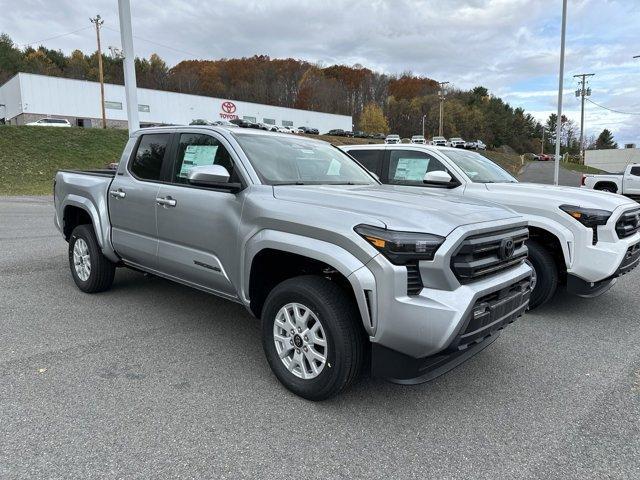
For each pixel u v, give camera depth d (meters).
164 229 4.17
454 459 2.62
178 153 4.26
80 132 30.94
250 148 3.84
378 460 2.58
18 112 51.12
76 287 5.56
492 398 3.31
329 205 3.14
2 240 8.37
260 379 3.45
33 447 2.57
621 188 20.59
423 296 2.73
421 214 2.92
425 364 2.81
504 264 3.20
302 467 2.50
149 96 57.00
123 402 3.07
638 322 4.96
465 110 126.81
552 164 70.62
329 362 2.99
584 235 4.90
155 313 4.77
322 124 75.38
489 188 5.80
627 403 3.27
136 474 2.39
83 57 97.12
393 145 6.94
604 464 2.59
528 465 2.58
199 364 3.67
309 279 3.12
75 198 5.29
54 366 3.54
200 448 2.62
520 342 4.38
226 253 3.63
